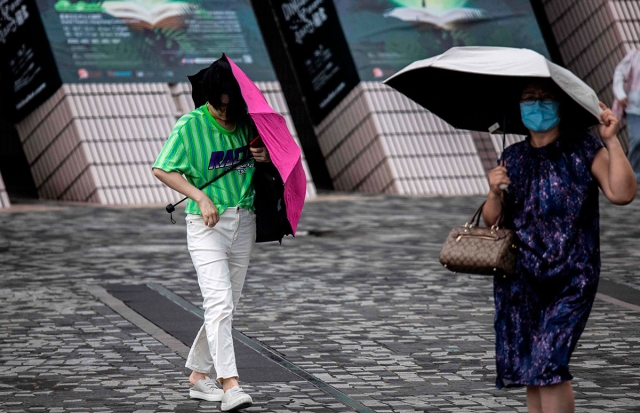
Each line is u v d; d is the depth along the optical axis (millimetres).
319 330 17891
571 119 11047
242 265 13430
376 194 46031
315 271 24297
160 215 37281
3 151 50938
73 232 31828
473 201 43156
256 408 13031
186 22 45219
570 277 10672
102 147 42438
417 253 27484
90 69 43156
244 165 13141
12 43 43906
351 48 47188
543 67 10281
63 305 20078
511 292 10930
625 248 28266
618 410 12867
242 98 12641
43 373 14828
